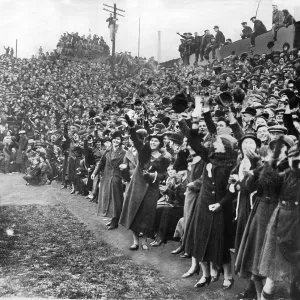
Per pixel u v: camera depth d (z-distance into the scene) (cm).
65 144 1172
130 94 1575
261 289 406
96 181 958
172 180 614
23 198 1022
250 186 416
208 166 468
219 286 473
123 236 691
